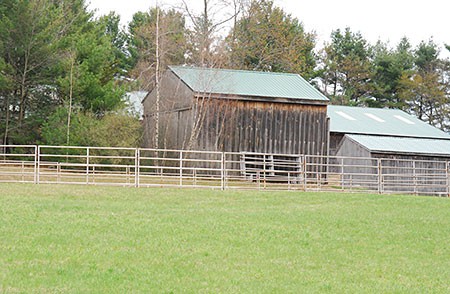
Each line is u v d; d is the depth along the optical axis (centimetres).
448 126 8331
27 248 1783
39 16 4553
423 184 4153
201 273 1636
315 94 4325
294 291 1520
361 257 1930
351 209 2769
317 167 4275
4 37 4391
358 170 4441
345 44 8756
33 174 3338
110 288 1462
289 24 7250
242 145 4147
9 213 2275
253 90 4228
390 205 2922
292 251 1944
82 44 4697
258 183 3453
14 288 1427
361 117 5475
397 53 8850
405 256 1980
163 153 4391
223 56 4753
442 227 2441
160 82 4516
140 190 3077
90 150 4009
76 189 3019
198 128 4088
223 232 2136
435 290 1614
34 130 4484
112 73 5047
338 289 1563
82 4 6512
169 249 1866
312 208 2766
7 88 4359
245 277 1622
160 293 1447
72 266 1634
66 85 4316
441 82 8631
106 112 4403
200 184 3666
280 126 4219
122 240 1941
